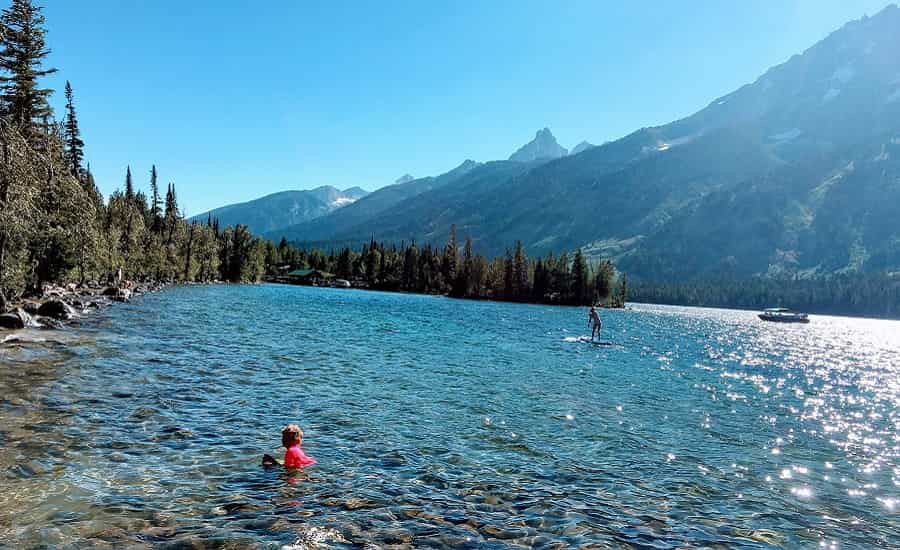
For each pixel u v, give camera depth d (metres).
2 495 9.72
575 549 9.13
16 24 55.66
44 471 10.95
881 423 22.80
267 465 12.34
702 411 22.59
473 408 19.75
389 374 25.73
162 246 122.06
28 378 19.14
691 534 10.19
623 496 12.02
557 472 13.34
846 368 47.06
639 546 9.45
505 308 123.19
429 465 13.16
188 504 9.95
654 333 74.81
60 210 38.25
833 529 10.98
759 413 23.16
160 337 33.34
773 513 11.67
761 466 15.18
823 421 22.38
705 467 14.71
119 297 62.38
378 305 98.38
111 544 8.24
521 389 24.28
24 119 55.19
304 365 26.59
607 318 111.25
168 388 19.31
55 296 53.34
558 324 76.94
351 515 9.91
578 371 31.62
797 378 37.34
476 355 35.69
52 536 8.38
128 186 135.00
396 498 10.91
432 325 59.44
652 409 22.12
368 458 13.38
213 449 13.20
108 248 81.12
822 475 14.73
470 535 9.41
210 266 152.25
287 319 54.22
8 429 13.35
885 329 154.62
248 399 18.61
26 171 29.52
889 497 13.20
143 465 11.77
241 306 69.12
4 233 32.09
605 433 17.56
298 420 16.44
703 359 45.03
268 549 8.35
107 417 15.12
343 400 19.48
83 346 27.39
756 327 123.12
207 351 28.91
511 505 10.98
